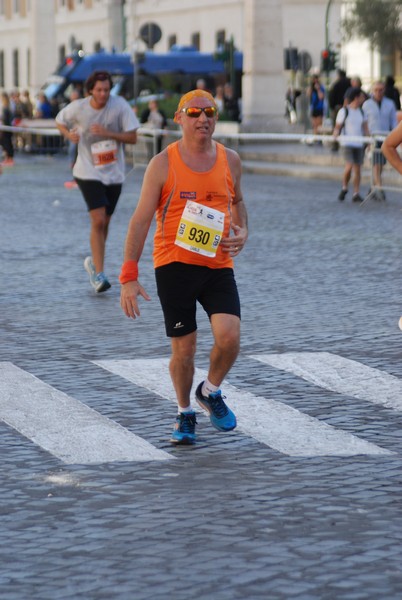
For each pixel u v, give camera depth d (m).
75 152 64.12
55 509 11.78
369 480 12.68
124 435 14.49
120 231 35.47
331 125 72.56
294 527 11.16
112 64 100.62
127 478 12.82
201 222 13.68
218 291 13.91
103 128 24.50
